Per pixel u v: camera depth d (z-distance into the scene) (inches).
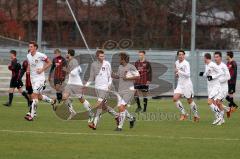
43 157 1403.8
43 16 5689.0
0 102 3147.1
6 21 5526.6
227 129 2043.6
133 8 5639.8
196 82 3870.6
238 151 1545.3
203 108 3014.3
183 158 1428.4
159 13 5570.9
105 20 5664.4
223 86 2223.2
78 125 2073.1
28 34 5615.2
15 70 2859.3
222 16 5772.6
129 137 1776.6
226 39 5526.6
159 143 1664.6
